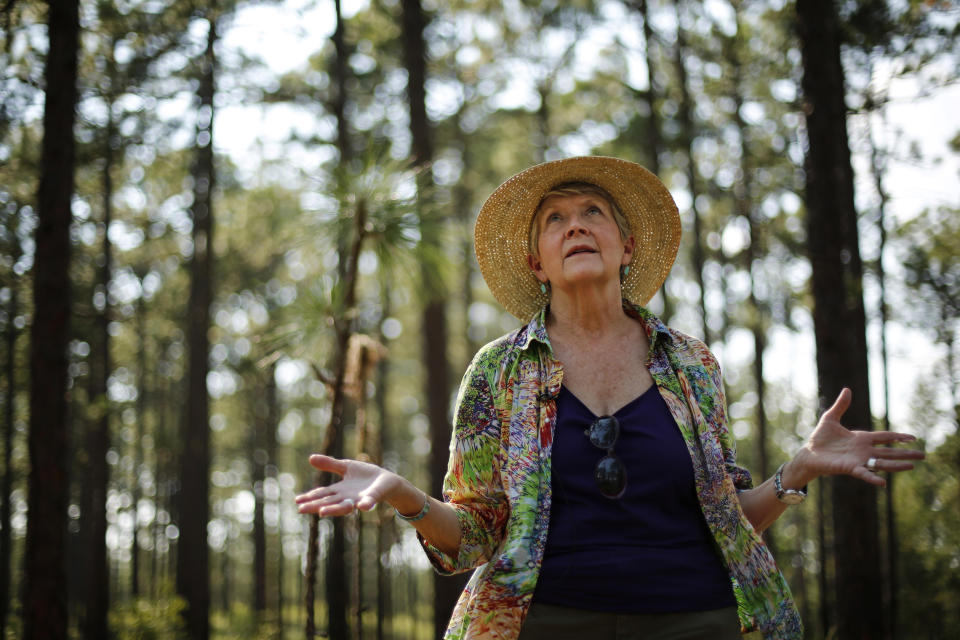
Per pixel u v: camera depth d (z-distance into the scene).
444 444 13.58
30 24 10.30
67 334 8.72
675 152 17.34
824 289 8.17
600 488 1.91
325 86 16.89
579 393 2.07
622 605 1.86
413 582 32.56
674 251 2.45
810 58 8.41
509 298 2.51
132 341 25.20
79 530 22.28
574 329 2.17
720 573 1.93
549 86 19.19
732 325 18.72
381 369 24.67
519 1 17.92
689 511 1.99
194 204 16.92
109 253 17.91
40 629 8.14
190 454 16.69
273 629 18.89
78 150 14.92
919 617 14.59
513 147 20.53
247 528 41.91
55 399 8.51
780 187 16.47
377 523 5.91
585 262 2.13
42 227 8.70
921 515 15.12
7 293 14.88
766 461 16.59
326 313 4.69
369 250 4.99
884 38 11.02
